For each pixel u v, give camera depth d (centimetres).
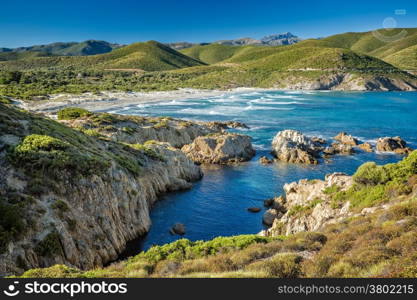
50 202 2452
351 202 2770
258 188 5109
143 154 4925
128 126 7488
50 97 13388
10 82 16175
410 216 1752
